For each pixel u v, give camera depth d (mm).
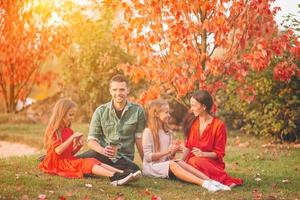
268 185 6336
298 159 8359
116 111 6652
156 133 6652
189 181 6094
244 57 7965
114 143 6266
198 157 6289
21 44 16188
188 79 8266
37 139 10852
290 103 10312
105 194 5461
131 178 5828
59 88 15688
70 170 6293
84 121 14680
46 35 15633
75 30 14984
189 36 8133
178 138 11188
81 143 6395
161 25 8281
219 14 7898
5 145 11016
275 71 8531
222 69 8102
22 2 15922
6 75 16531
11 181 5801
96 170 6094
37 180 5922
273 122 10453
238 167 7703
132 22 8391
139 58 8508
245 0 7969
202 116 6488
